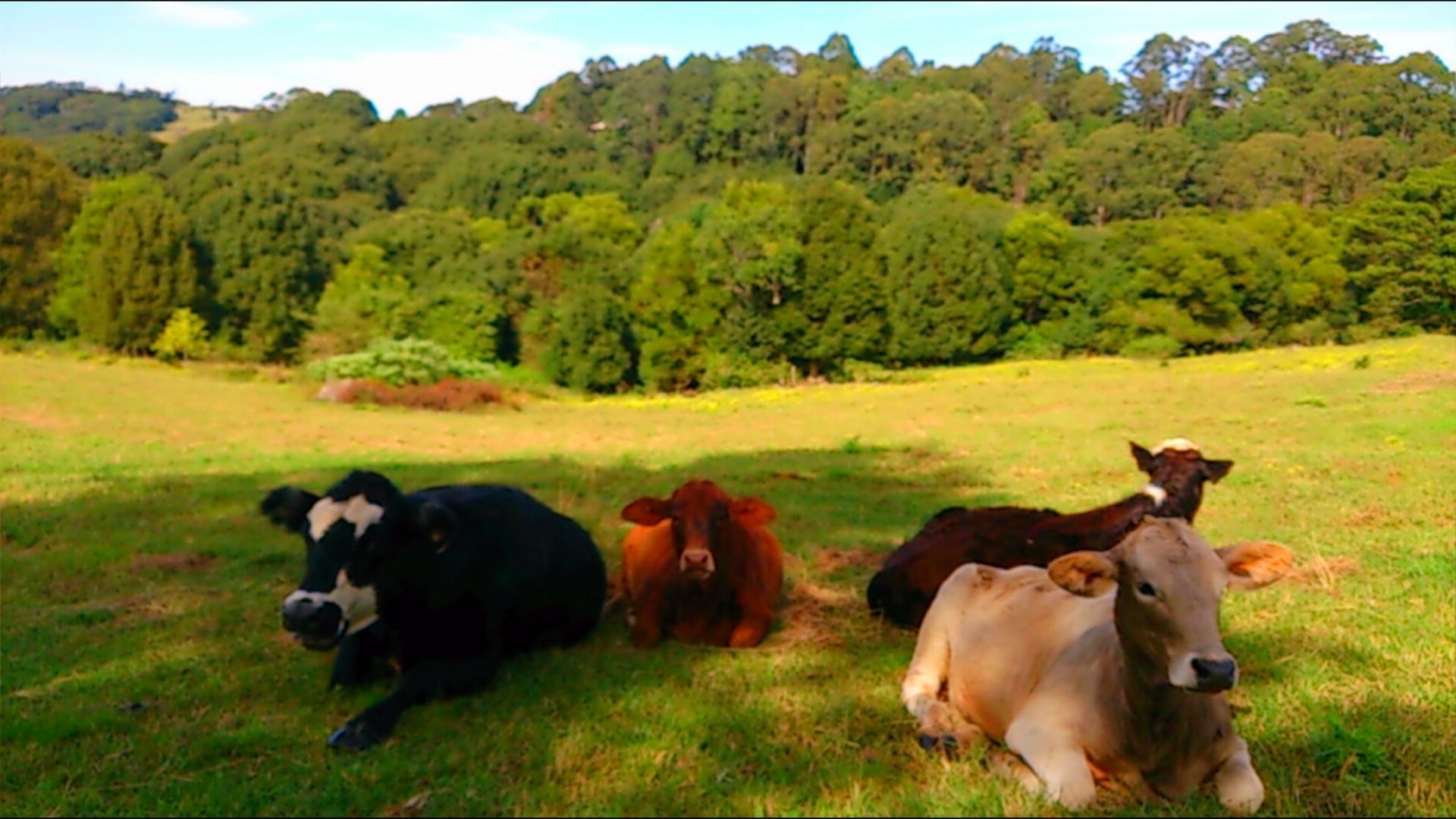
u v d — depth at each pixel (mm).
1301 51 78875
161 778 5586
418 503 6566
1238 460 15727
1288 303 52500
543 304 67000
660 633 7840
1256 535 10734
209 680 7102
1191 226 59750
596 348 60156
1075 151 93000
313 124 138500
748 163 140000
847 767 5410
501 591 6926
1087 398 28391
